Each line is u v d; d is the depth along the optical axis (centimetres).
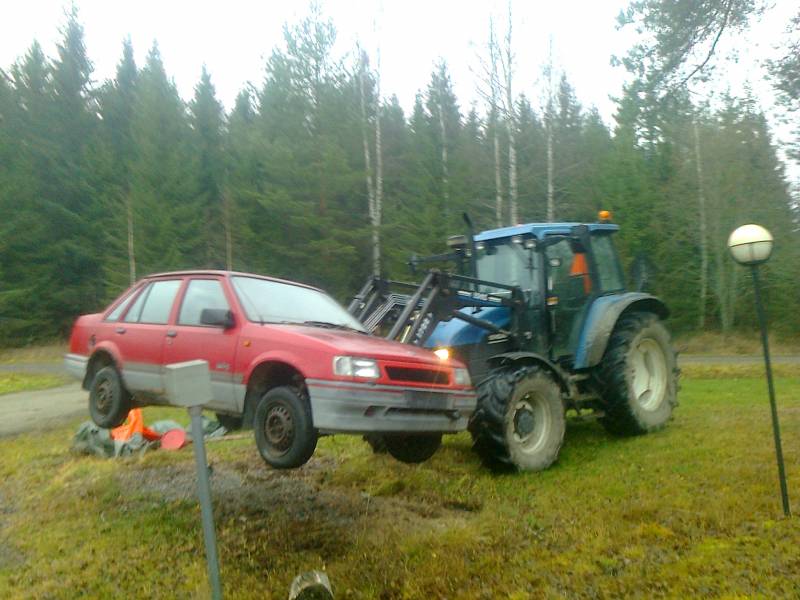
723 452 707
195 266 3303
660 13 1084
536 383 716
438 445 650
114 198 3488
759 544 462
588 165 2972
